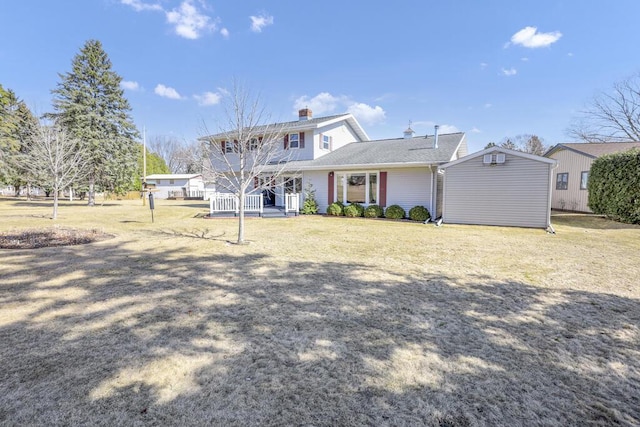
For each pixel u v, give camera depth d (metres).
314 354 2.90
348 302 4.16
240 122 8.83
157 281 5.04
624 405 2.25
